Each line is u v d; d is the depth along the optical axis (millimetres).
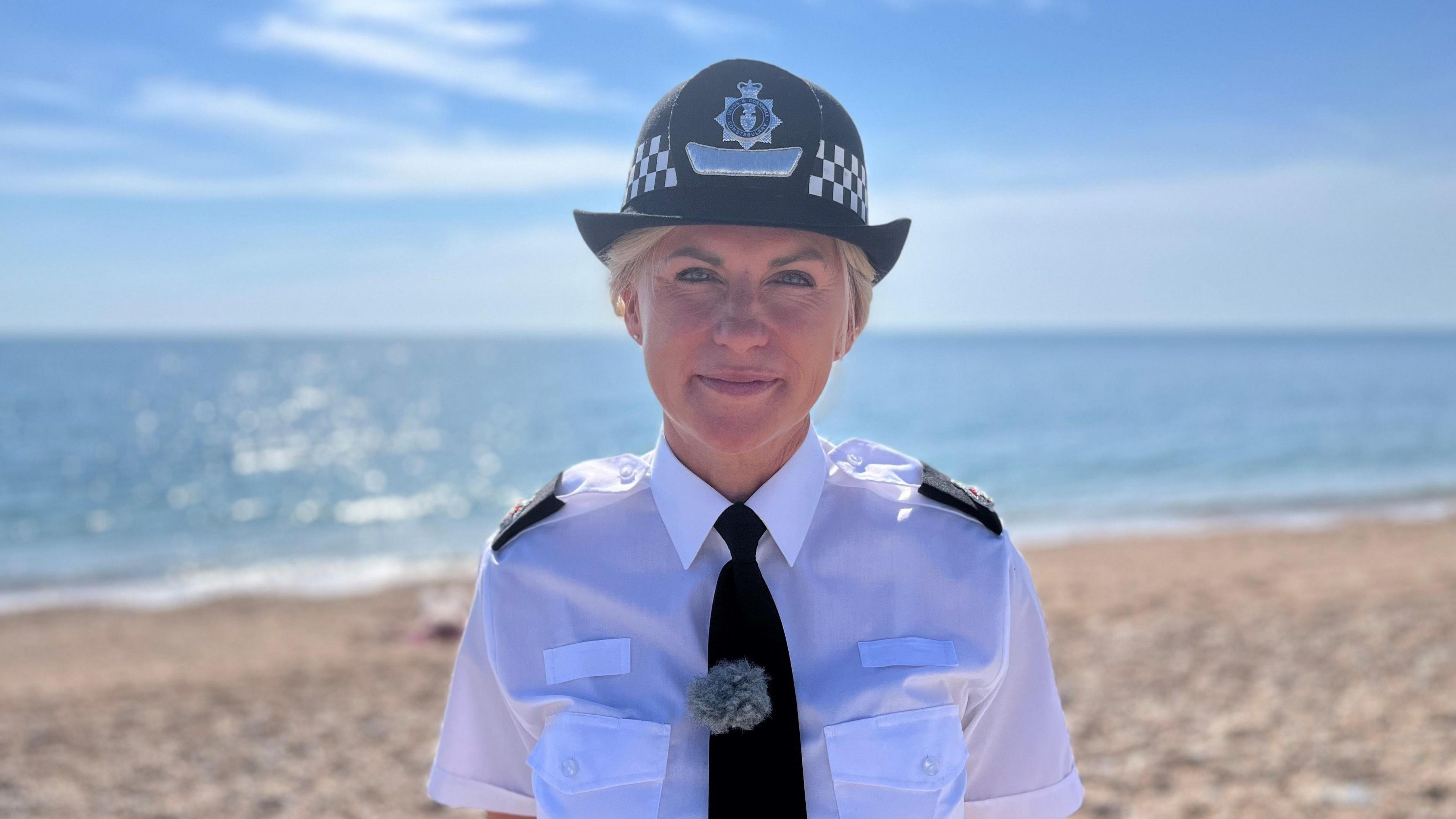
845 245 1364
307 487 26844
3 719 6805
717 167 1283
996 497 22750
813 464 1445
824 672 1352
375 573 14836
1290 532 15969
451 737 1535
